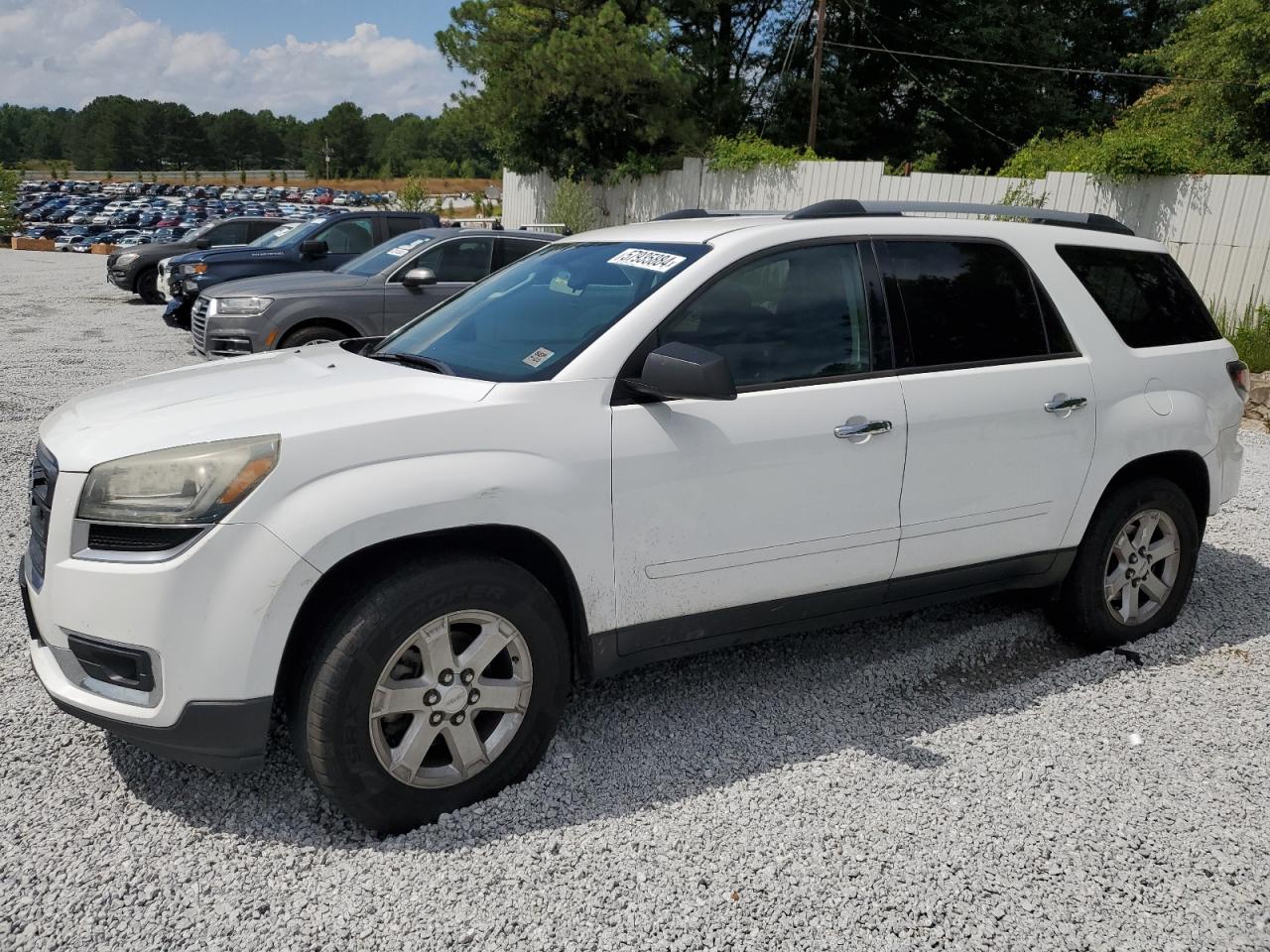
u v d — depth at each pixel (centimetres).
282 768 316
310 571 261
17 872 263
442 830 282
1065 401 379
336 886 260
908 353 354
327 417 276
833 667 399
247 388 312
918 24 3234
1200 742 343
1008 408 366
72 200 8162
